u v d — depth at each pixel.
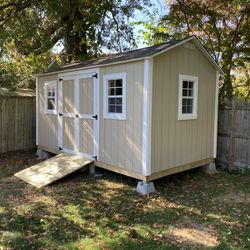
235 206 4.44
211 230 3.61
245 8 7.87
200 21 8.82
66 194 4.88
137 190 5.05
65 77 6.75
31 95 9.05
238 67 9.21
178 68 5.39
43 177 5.57
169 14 9.39
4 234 3.41
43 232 3.47
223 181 5.78
